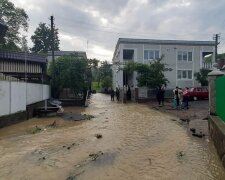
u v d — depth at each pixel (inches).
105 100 1598.2
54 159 334.6
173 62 1728.6
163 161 323.0
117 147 392.2
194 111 808.3
